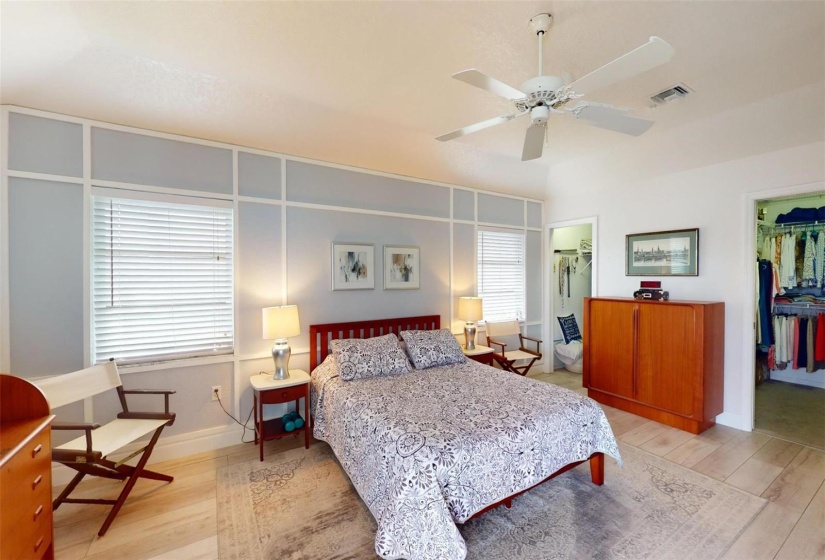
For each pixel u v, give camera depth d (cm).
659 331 353
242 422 320
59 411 258
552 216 524
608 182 444
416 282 422
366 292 390
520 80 250
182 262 300
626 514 219
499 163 437
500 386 280
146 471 242
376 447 205
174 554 189
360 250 383
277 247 338
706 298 364
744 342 337
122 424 248
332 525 211
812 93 264
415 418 215
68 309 260
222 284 316
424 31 201
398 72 246
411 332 365
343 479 259
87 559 185
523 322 518
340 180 372
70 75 235
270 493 242
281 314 308
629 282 429
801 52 218
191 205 300
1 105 240
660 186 400
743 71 240
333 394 279
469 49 217
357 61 233
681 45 210
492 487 191
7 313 243
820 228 434
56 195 256
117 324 278
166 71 246
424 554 163
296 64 238
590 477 260
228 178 315
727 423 347
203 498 237
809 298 452
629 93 270
